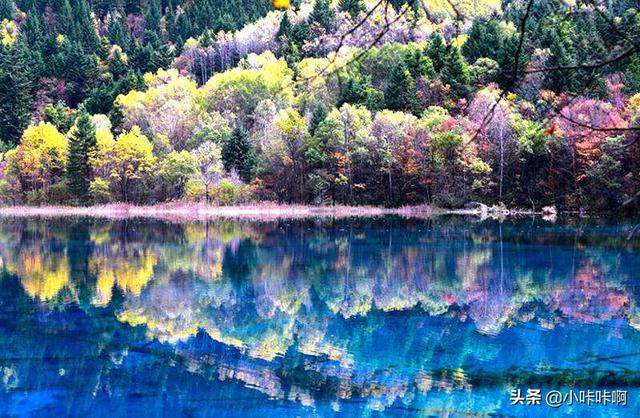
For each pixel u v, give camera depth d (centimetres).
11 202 8181
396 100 7869
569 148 5753
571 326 1503
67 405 1003
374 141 7012
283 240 3619
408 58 8106
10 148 9369
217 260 2738
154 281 2175
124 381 1119
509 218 5547
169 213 6988
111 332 1458
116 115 10469
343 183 7112
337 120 7169
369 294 1948
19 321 1555
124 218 6112
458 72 7319
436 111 7075
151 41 14750
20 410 982
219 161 7600
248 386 1098
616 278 2184
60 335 1423
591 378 1122
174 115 9694
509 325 1527
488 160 6431
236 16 15500
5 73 10238
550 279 2181
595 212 5744
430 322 1572
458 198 6669
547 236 3688
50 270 2422
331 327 1523
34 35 13900
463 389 1077
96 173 8081
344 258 2789
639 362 1215
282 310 1717
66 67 12419
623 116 4909
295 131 7412
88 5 16262
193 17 15488
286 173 7525
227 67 13062
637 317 1594
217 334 1448
